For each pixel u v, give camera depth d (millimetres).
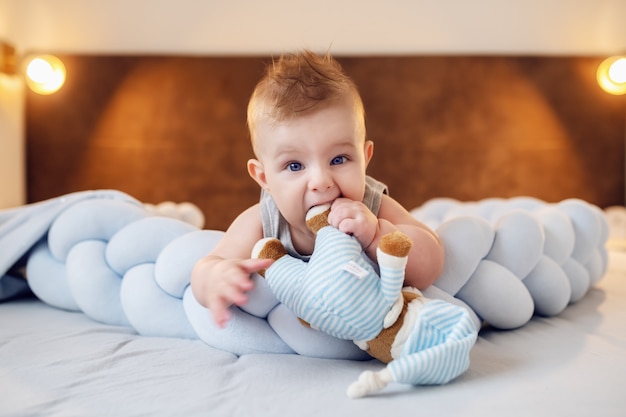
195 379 732
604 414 609
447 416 604
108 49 2783
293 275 797
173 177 2752
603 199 2760
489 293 959
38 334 959
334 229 800
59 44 2766
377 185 987
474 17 2779
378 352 772
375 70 2742
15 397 675
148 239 1031
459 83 2740
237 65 2742
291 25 2793
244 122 2746
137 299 967
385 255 733
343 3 2785
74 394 682
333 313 753
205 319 890
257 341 869
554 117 2750
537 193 2754
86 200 1224
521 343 910
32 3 2746
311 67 867
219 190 2752
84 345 887
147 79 2746
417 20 2783
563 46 2787
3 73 2475
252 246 924
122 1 2779
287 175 829
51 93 2744
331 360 834
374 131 2754
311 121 799
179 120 2750
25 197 2758
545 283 1057
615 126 2750
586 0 2775
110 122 2752
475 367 776
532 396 662
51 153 2752
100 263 1074
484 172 2752
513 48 2787
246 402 653
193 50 2793
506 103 2746
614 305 1210
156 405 647
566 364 789
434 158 2752
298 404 645
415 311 757
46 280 1169
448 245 955
